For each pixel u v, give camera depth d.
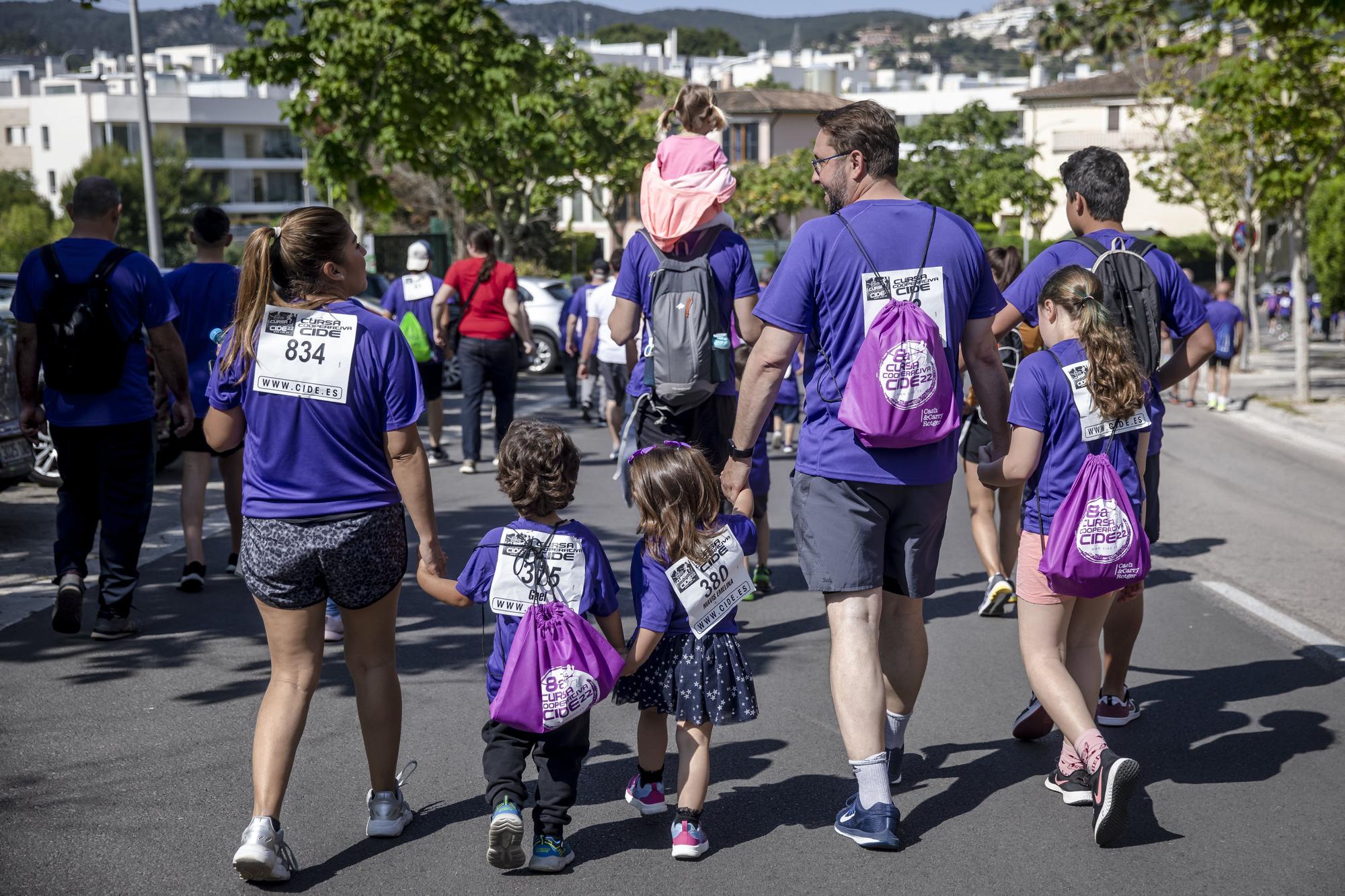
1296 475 12.72
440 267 29.48
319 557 3.87
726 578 4.03
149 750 4.90
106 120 87.56
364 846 4.11
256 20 20.12
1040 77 85.38
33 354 6.19
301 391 3.85
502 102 22.33
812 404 4.19
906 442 3.98
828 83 115.38
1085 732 4.13
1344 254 33.50
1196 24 22.23
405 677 5.85
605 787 4.62
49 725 5.16
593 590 3.93
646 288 5.93
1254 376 24.52
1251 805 4.40
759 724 5.27
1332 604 7.27
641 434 6.05
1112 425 4.27
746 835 4.21
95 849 4.05
